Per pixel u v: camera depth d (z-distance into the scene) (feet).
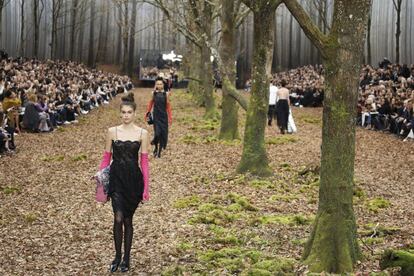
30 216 28.30
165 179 39.06
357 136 66.28
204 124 73.87
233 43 57.47
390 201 32.99
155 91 48.19
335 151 19.61
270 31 38.91
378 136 66.08
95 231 26.27
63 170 42.34
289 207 31.01
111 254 22.94
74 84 86.38
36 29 152.35
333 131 19.57
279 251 22.66
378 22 153.07
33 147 53.16
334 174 19.67
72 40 176.76
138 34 184.55
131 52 185.57
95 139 60.54
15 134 60.44
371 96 75.87
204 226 26.94
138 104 112.27
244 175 39.01
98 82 112.37
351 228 19.81
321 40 19.52
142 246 23.85
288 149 54.39
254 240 24.14
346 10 19.22
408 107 63.00
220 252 22.25
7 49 168.66
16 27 169.48
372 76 93.71
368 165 46.03
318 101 112.16
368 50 135.54
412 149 54.95
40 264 21.67
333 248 19.54
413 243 22.76
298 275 19.29
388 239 24.04
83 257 22.54
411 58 146.72
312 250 19.93
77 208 30.73
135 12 177.88
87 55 184.14
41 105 64.69
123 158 20.84
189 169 42.78
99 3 182.39
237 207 30.48
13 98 60.64
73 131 66.49
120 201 20.68
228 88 44.86
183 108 101.19
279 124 66.95
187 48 126.93
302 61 179.63
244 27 181.68
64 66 116.37
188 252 22.94
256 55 39.22
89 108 91.45
